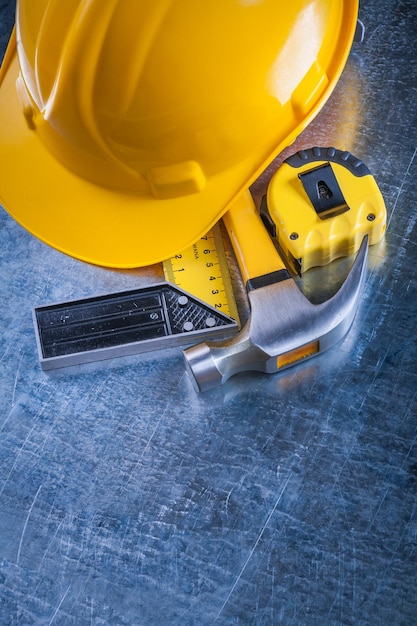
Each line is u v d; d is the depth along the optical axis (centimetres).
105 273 156
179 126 133
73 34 127
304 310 139
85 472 141
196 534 135
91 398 146
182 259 154
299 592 130
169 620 131
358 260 142
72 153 143
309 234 147
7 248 159
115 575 134
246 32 127
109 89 130
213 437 141
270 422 142
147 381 147
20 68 142
